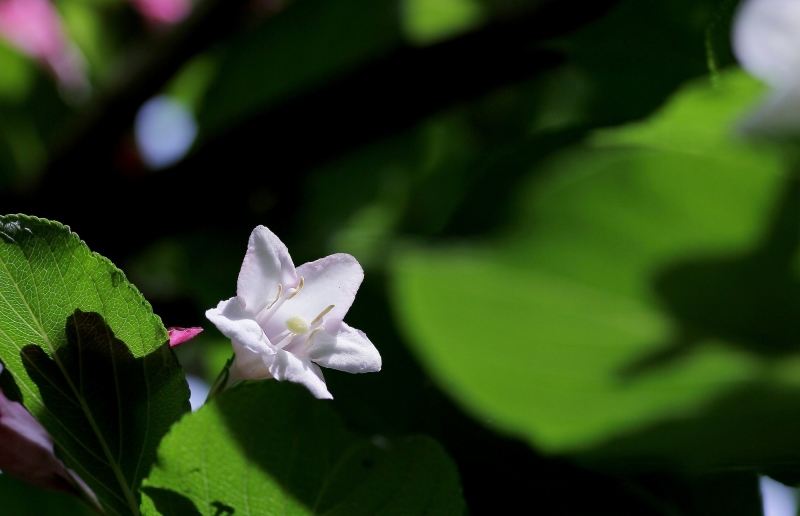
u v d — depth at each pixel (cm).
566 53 58
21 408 49
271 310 48
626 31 56
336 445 45
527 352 43
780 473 47
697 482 50
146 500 46
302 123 64
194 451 45
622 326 42
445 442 52
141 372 47
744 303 42
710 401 42
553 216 42
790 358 42
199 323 63
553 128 51
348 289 49
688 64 55
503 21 59
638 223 42
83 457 47
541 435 43
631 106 56
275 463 45
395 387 54
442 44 61
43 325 46
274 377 47
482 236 42
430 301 42
